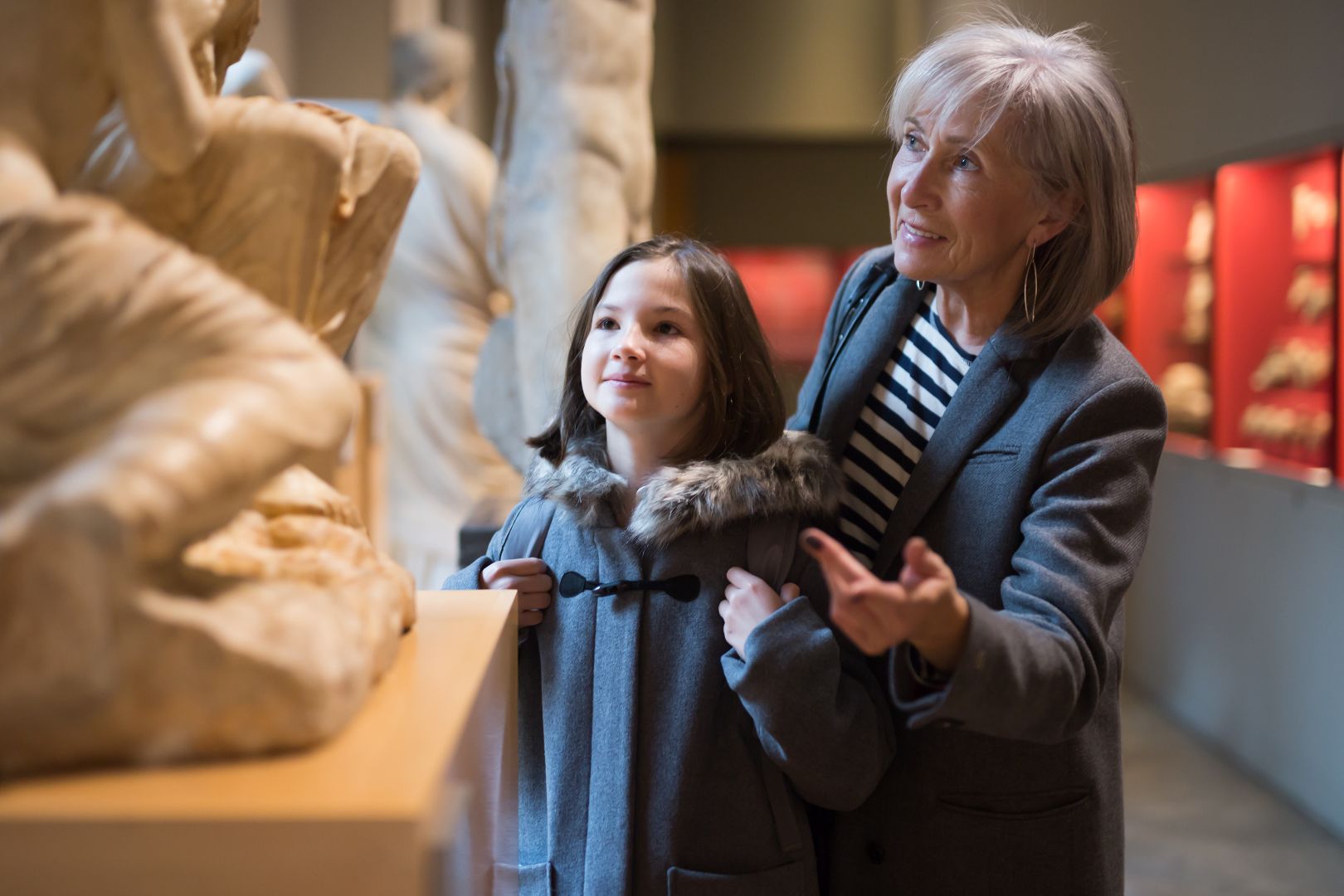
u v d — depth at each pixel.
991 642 1.09
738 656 1.37
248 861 0.75
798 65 7.07
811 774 1.34
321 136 1.14
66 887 0.75
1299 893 3.12
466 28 8.33
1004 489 1.41
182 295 0.86
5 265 0.86
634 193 3.31
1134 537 1.36
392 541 5.15
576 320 1.59
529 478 1.59
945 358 1.55
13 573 0.74
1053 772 1.45
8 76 0.96
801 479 1.44
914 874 1.47
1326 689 3.53
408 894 0.75
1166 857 3.34
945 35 1.48
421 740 0.88
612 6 3.22
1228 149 3.97
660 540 1.43
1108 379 1.40
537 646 1.54
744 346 1.51
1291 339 3.72
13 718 0.77
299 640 0.86
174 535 0.80
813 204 7.43
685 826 1.39
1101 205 1.39
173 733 0.81
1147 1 4.43
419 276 5.11
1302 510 3.66
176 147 1.00
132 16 0.95
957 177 1.41
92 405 0.85
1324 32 3.35
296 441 0.86
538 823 1.54
